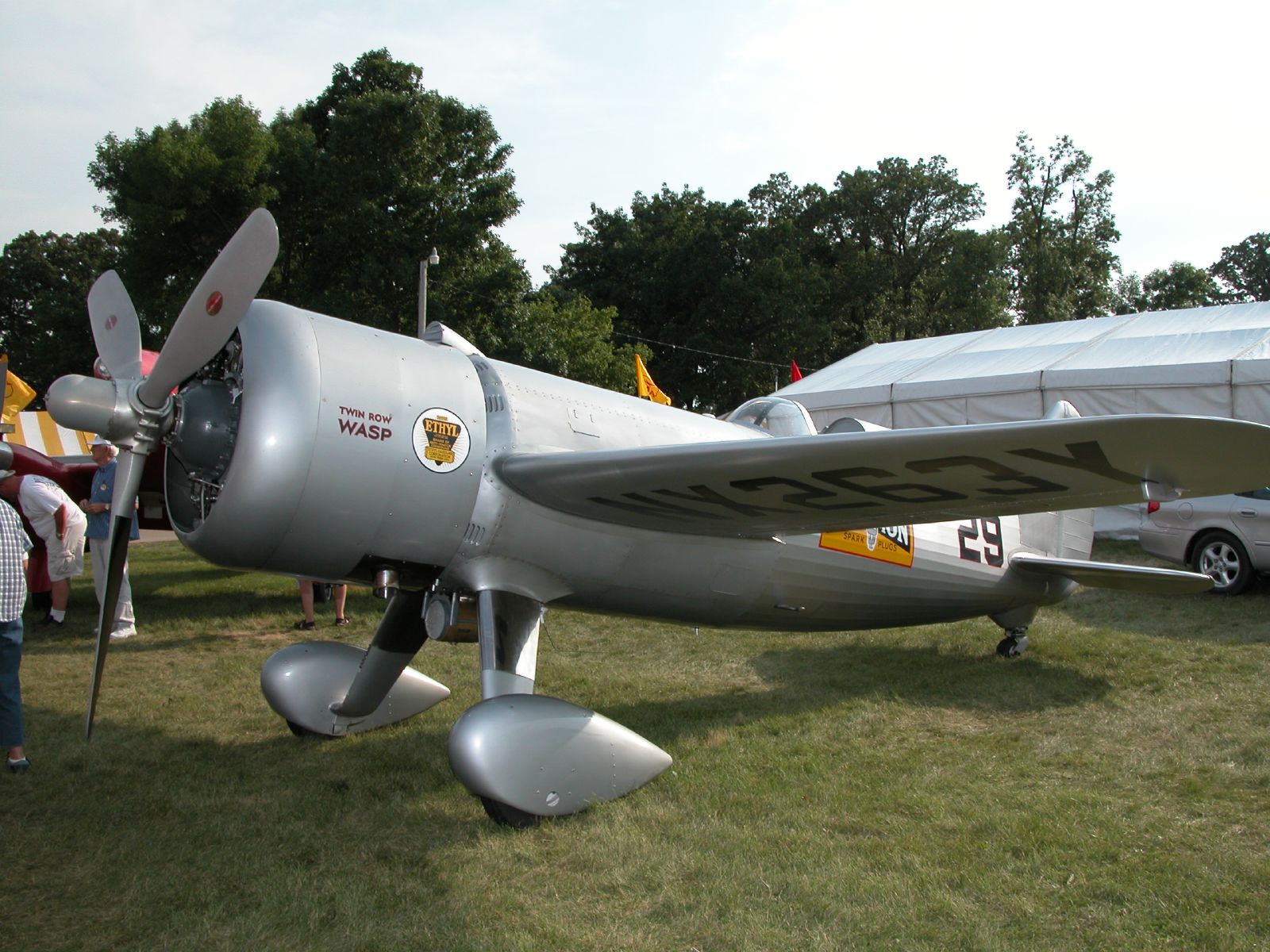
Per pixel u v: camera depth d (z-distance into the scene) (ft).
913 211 141.28
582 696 18.71
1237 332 41.34
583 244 131.13
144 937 8.96
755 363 116.16
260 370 11.50
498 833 11.57
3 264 145.69
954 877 10.16
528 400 13.66
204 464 11.93
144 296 70.08
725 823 11.76
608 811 12.27
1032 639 23.04
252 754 14.73
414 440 12.30
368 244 67.26
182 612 27.27
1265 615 25.25
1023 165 143.13
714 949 8.73
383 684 15.20
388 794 12.96
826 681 19.58
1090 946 8.78
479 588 13.26
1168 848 10.97
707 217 122.83
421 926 9.17
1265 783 13.05
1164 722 16.03
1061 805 12.30
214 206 68.08
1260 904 9.52
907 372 48.85
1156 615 25.71
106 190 70.28
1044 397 41.70
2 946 8.75
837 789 13.03
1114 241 142.82
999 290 131.85
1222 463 9.43
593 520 13.79
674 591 15.26
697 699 18.40
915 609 19.29
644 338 124.77
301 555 11.99
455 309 70.28
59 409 11.57
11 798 12.63
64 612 25.38
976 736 15.62
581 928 9.11
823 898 9.64
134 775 13.64
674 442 15.44
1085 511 23.06
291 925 9.18
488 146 72.28
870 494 12.15
